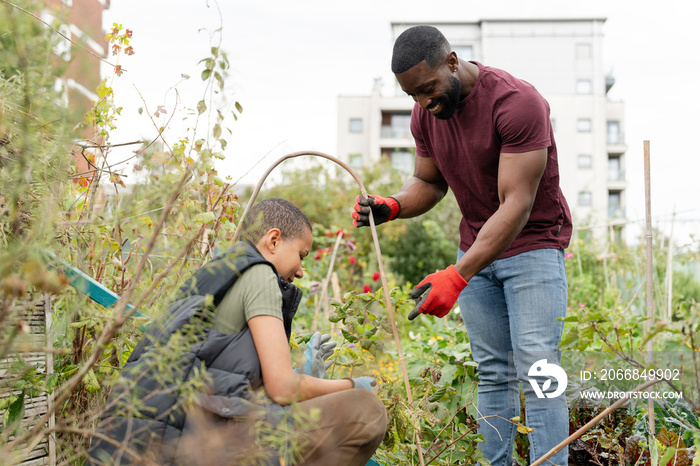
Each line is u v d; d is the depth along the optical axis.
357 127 36.56
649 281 2.71
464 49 38.06
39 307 1.79
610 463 2.38
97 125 2.06
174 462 1.55
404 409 2.21
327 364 2.54
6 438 1.31
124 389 1.62
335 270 8.09
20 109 1.27
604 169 35.84
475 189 2.69
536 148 2.42
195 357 1.66
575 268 8.79
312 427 1.68
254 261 1.82
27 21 1.24
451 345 4.04
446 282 2.31
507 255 2.58
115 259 2.29
